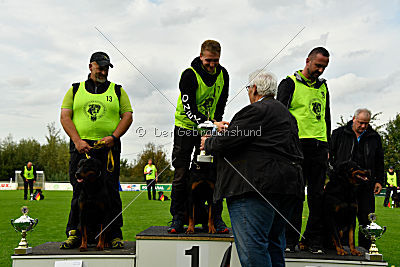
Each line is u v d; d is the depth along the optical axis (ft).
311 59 12.81
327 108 13.71
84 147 12.28
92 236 12.57
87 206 11.49
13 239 20.12
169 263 11.25
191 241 11.30
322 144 12.82
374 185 15.12
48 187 108.78
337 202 11.93
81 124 12.83
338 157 15.31
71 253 11.23
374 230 11.17
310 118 12.92
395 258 16.57
